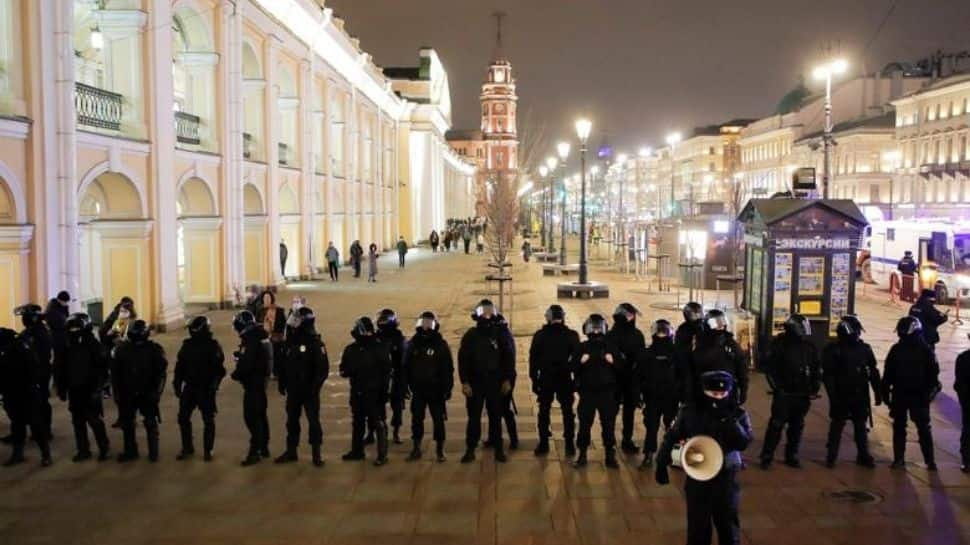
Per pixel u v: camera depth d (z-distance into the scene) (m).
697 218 31.91
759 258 14.91
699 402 6.51
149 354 9.87
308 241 34.25
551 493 8.79
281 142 33.19
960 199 55.81
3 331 9.67
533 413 12.30
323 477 9.34
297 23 32.25
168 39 20.23
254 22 27.06
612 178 112.88
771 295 14.50
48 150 15.26
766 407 12.50
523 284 32.91
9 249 14.60
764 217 14.44
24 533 7.78
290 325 9.86
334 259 33.81
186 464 9.84
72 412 9.95
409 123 63.41
